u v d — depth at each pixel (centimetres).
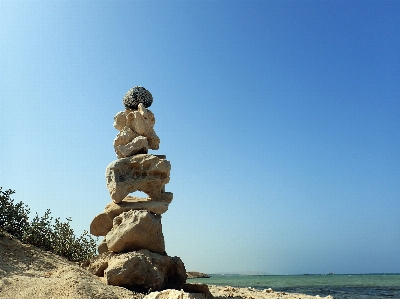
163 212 1405
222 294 1577
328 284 3591
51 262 1257
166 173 1452
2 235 1337
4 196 1486
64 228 1541
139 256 1145
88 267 1238
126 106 1605
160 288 1142
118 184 1388
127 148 1482
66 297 846
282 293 1906
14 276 1005
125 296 943
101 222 1381
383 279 5062
